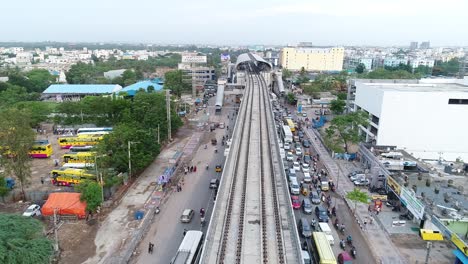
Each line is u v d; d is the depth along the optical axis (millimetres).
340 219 64875
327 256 47281
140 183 80500
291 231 49594
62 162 93688
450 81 132875
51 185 78812
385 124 96812
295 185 75312
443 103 94875
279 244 46625
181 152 97125
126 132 84000
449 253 54562
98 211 65875
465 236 50875
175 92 192250
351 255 53688
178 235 59031
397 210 68312
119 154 79438
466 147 97562
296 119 143750
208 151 104688
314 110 163500
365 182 80375
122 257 52344
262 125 107562
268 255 44219
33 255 43750
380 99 97188
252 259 43469
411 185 69188
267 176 69625
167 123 113938
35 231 48469
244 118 115812
